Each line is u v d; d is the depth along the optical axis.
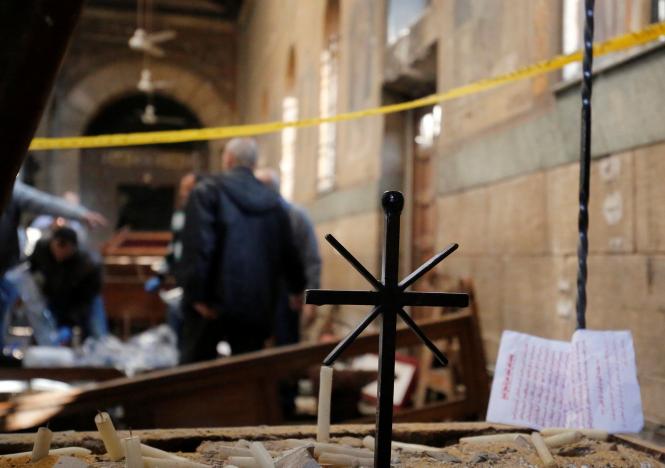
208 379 2.71
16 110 0.81
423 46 5.86
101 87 21.41
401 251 7.03
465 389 3.21
